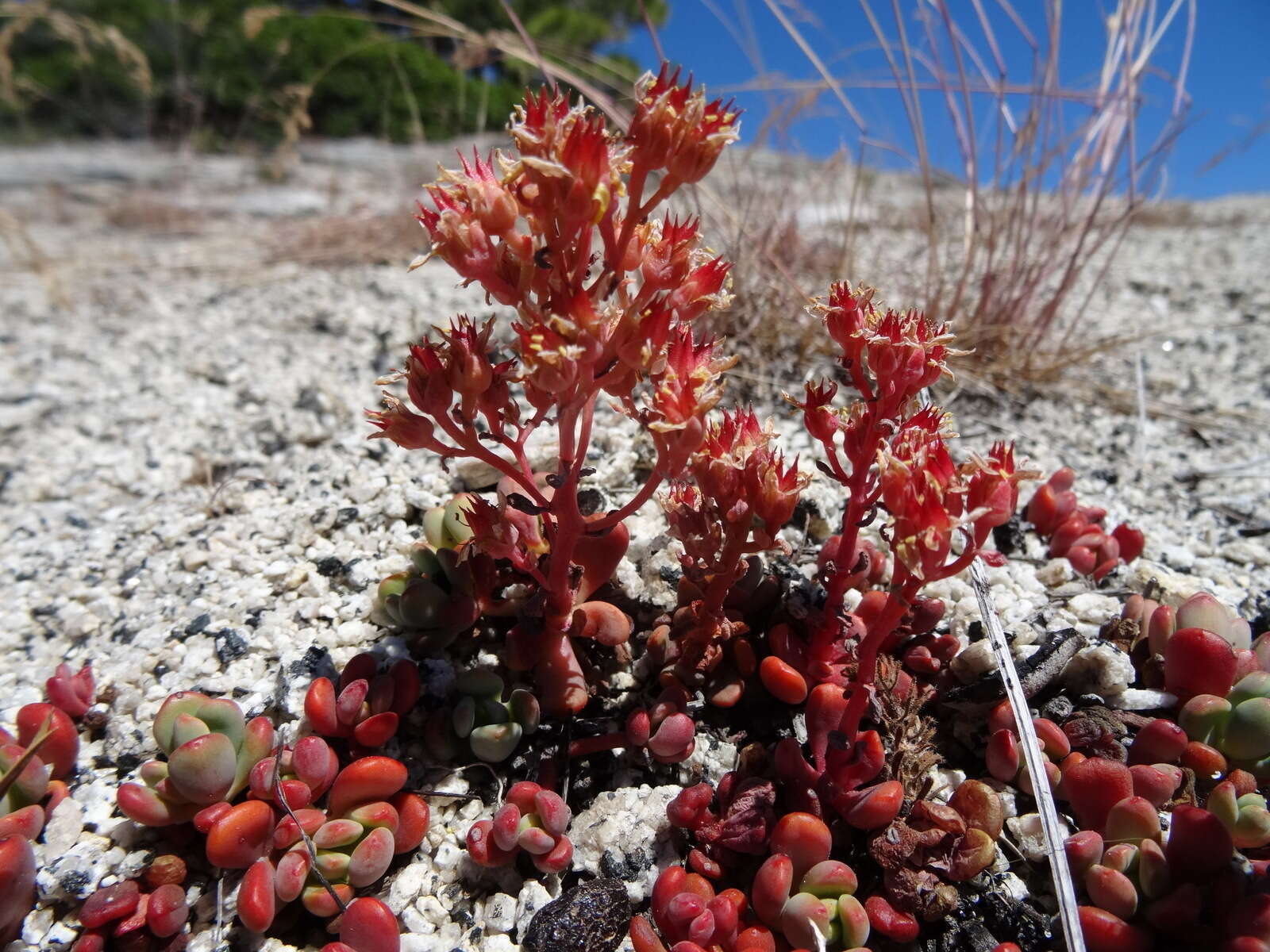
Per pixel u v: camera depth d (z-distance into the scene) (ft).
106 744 0.44
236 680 0.46
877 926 0.35
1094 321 1.03
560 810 0.38
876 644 0.37
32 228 1.69
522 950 0.37
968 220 0.80
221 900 0.38
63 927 0.38
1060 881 0.34
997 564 0.35
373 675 0.43
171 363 0.92
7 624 0.54
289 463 0.67
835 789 0.39
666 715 0.42
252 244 1.45
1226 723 0.41
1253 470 0.69
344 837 0.38
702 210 0.89
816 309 0.41
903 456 0.36
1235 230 1.69
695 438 0.35
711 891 0.37
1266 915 0.33
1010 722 0.41
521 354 0.35
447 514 0.48
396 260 1.23
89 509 0.67
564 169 0.32
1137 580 0.53
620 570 0.50
